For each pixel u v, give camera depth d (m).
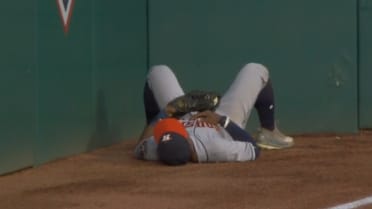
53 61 33.72
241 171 30.50
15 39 31.20
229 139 32.69
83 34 35.88
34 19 32.38
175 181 28.91
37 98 32.75
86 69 36.16
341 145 37.44
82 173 31.31
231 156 32.28
